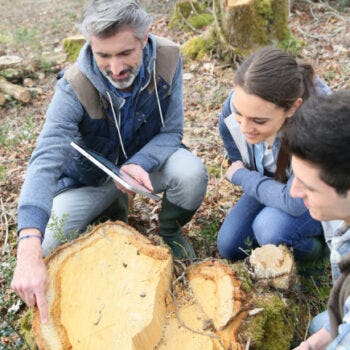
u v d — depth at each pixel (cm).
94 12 224
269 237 248
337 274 165
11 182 389
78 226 281
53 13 891
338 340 135
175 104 277
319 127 127
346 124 125
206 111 470
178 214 286
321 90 231
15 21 863
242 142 258
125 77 239
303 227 246
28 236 210
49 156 238
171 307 208
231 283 206
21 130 485
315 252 257
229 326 197
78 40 637
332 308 156
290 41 550
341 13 674
